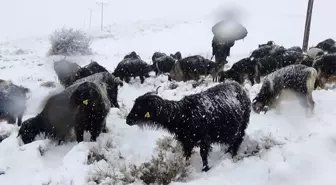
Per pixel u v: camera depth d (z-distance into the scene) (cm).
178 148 711
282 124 793
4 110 1033
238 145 712
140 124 666
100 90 754
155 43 2889
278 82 856
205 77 1416
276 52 1527
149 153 715
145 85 1480
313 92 1015
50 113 780
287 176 587
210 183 603
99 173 627
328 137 673
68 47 2431
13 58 2391
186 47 2628
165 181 625
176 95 1179
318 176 579
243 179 609
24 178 650
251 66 1251
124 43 2978
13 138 830
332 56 1022
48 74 1780
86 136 818
